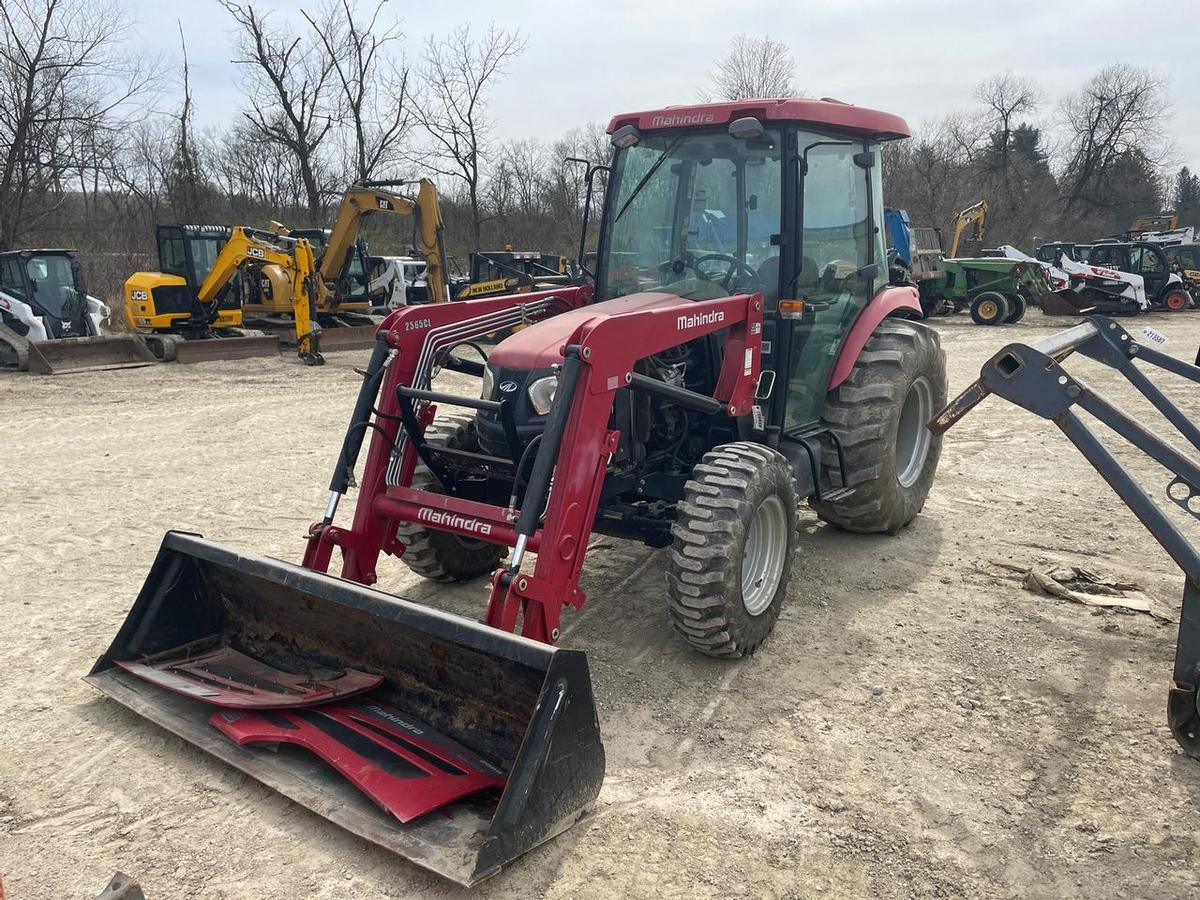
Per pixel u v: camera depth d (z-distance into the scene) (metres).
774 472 4.24
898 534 6.10
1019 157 62.03
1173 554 3.33
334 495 4.18
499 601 3.51
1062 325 21.23
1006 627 4.70
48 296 15.01
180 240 15.96
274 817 3.13
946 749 3.61
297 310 14.94
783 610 4.89
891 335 5.64
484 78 32.66
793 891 2.83
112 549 5.82
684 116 4.87
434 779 3.07
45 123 22.16
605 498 4.35
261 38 29.14
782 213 4.73
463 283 20.84
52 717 3.75
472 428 4.94
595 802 3.23
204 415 10.57
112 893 2.16
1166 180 59.00
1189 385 12.23
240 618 4.07
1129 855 3.01
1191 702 3.38
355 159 31.91
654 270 5.19
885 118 5.25
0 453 8.59
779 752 3.58
